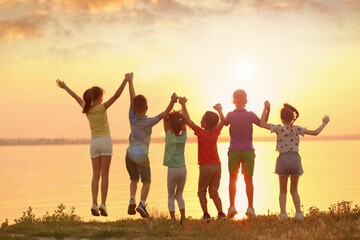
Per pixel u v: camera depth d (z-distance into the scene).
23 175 113.94
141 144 6.74
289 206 31.58
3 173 123.19
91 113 6.70
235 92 8.17
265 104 7.96
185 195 49.78
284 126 7.83
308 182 73.94
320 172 102.56
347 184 68.44
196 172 80.06
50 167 66.62
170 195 7.43
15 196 59.19
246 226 7.12
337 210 8.61
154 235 6.96
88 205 28.61
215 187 7.88
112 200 31.23
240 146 7.94
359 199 45.50
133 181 6.86
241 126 7.96
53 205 32.53
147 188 6.88
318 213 8.48
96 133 6.73
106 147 6.70
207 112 7.88
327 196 49.34
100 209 6.64
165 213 7.59
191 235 6.83
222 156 163.00
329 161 157.62
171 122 7.27
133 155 6.71
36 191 46.22
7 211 40.84
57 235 7.25
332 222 7.37
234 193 8.05
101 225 8.26
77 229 7.77
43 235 7.44
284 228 6.99
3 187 78.62
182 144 7.37
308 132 7.77
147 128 6.73
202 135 7.70
